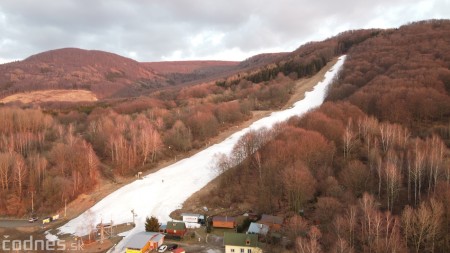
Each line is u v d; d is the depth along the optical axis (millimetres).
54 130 167875
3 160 116250
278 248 76062
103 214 104812
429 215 69812
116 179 130625
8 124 163375
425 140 116438
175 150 154625
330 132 123938
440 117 135500
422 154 94500
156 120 176750
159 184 124125
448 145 112250
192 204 107500
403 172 99625
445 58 189875
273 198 98750
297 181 91938
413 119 136500
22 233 96000
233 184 113062
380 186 93625
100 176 131000
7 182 115000
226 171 120062
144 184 125000
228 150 150125
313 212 90312
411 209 75250
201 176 127812
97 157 139375
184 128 163375
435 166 90750
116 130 153250
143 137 144625
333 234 72438
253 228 84188
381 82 167375
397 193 89688
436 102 135625
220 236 87188
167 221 97812
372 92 155125
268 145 119812
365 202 73875
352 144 116125
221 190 111875
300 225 77438
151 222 89625
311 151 107938
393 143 111688
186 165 139875
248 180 112312
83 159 127188
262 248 76688
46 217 106375
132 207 108188
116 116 183625
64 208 111062
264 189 101625
